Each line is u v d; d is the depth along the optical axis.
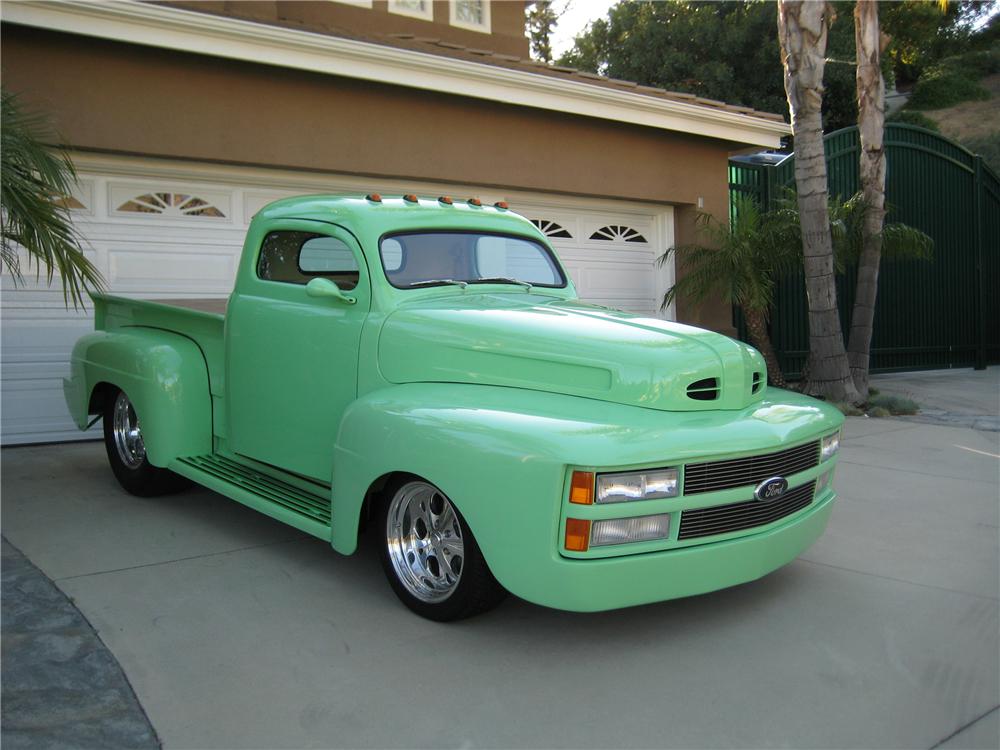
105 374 5.50
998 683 3.17
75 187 7.24
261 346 4.66
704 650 3.42
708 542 3.36
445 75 8.48
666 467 3.19
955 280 16.02
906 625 3.70
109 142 7.02
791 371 12.84
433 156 8.85
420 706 2.95
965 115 36.91
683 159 11.12
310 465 4.38
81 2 6.45
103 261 7.44
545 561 3.10
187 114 7.36
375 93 8.41
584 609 3.11
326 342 4.29
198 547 4.61
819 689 3.11
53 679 3.06
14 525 4.95
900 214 14.93
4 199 4.49
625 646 3.45
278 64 7.50
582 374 3.50
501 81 8.87
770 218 10.95
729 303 10.75
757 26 27.80
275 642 3.43
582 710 2.94
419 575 3.72
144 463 5.41
